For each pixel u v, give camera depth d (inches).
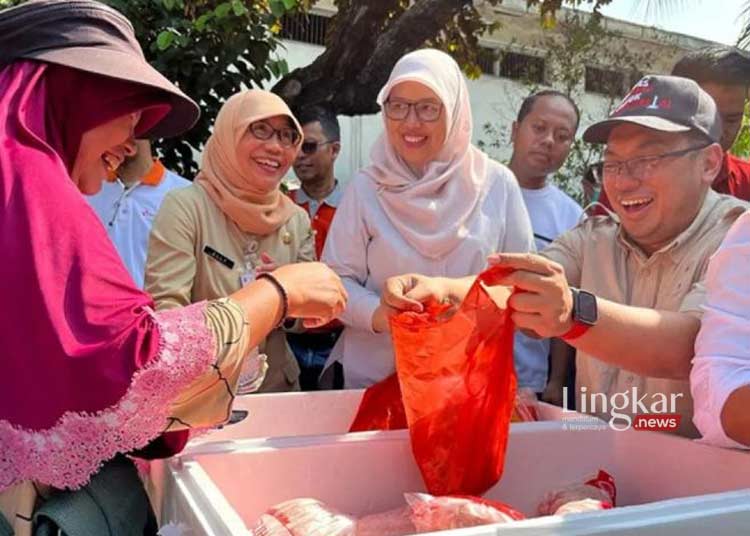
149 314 37.3
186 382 37.2
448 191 78.2
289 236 84.4
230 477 46.1
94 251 37.1
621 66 320.2
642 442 52.6
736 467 46.1
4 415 36.1
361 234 79.1
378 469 50.6
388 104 79.7
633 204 60.8
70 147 43.8
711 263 49.3
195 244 76.8
